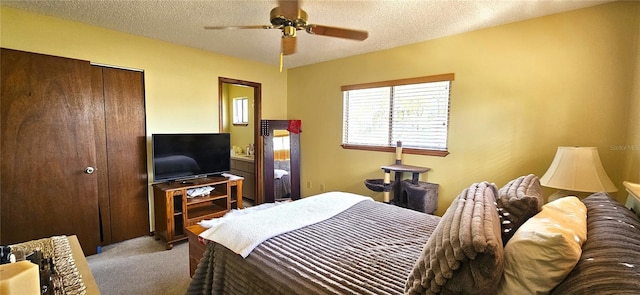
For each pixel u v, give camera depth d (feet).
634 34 7.07
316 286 4.10
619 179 7.42
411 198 10.19
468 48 9.65
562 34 8.00
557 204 4.64
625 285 2.44
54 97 8.25
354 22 8.78
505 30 8.89
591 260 2.94
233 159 16.90
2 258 3.92
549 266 3.02
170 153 10.59
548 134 8.38
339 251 5.11
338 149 13.88
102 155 9.82
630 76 7.16
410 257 4.90
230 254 5.46
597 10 7.49
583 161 6.76
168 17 8.61
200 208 11.60
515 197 4.41
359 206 7.94
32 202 8.03
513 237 3.53
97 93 9.58
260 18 8.68
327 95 14.15
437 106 10.66
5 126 7.55
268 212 7.04
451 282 3.11
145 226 10.98
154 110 10.93
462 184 10.07
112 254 9.36
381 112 12.33
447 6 7.63
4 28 7.89
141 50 10.44
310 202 7.88
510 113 8.96
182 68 11.59
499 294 3.27
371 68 12.35
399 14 8.18
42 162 8.14
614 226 3.62
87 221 9.04
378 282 4.09
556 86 8.17
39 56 7.93
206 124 12.46
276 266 4.71
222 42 11.12
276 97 15.53
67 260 4.83
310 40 10.67
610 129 7.50
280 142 15.16
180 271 8.29
